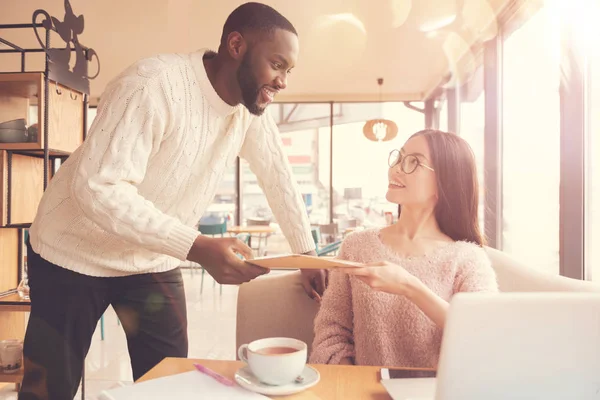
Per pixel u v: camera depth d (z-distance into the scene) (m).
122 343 3.39
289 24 1.15
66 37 2.22
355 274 0.89
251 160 1.48
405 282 0.90
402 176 1.19
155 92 1.08
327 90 6.99
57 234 1.22
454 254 1.15
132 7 4.18
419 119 7.16
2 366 2.10
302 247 1.47
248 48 1.11
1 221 2.11
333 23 4.47
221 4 4.12
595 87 2.70
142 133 1.06
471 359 0.56
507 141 4.08
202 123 1.18
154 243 0.98
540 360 0.56
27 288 2.23
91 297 1.28
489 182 4.32
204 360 0.89
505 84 4.16
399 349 1.12
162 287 1.43
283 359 0.73
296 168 7.42
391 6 4.09
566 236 2.84
